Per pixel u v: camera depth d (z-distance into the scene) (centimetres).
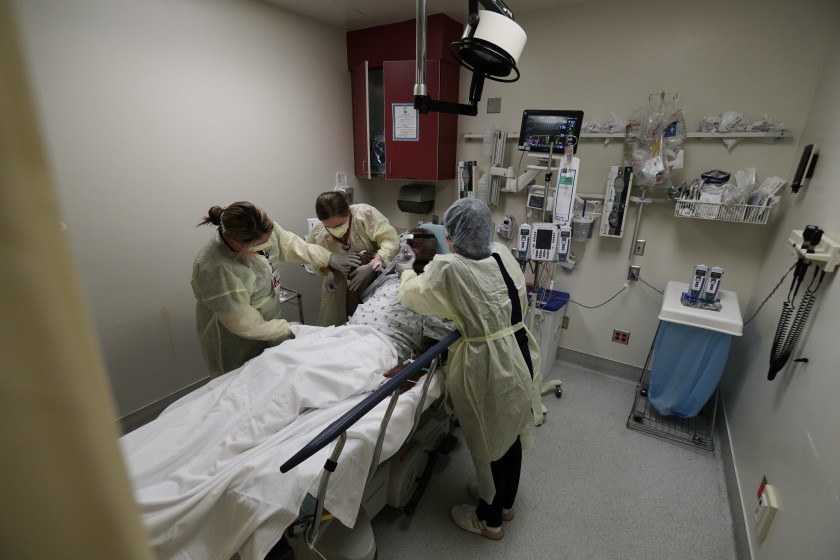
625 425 235
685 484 194
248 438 119
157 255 219
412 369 121
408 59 278
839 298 118
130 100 195
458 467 206
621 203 240
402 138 285
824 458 108
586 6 233
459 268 135
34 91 17
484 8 133
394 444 132
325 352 145
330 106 301
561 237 215
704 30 207
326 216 204
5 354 19
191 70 216
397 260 195
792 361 145
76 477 22
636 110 231
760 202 198
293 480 107
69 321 20
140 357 222
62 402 21
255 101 250
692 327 208
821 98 177
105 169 193
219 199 242
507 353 144
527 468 204
